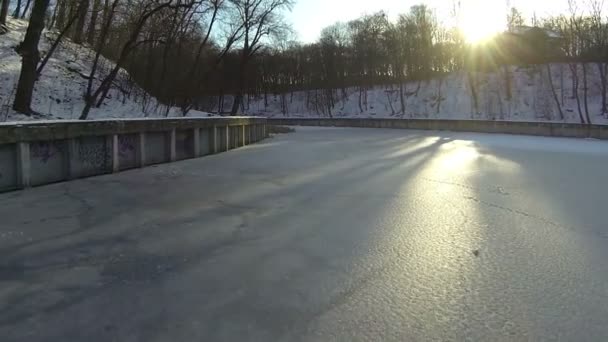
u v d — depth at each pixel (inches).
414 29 2795.3
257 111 3011.8
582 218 311.3
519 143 975.0
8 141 380.8
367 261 222.7
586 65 2229.3
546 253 237.0
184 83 1375.5
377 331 153.9
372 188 420.8
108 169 493.0
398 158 667.4
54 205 337.7
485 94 2386.8
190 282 194.7
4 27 1043.9
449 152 765.3
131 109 1032.2
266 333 152.0
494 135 1294.3
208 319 161.6
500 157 687.7
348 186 430.3
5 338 148.0
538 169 553.6
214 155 700.7
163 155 597.0
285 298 179.3
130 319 161.2
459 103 2399.1
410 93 2659.9
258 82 3063.5
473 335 151.6
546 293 186.2
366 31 2974.9
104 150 487.5
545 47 2512.3
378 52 2893.7
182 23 1270.9
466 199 374.0
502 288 190.9
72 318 161.8
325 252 235.9
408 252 237.1
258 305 173.0
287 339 148.3
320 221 298.8
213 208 333.7
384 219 305.7
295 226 286.0
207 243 249.1
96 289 186.9
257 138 1056.2
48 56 820.0
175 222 292.8
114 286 190.1
